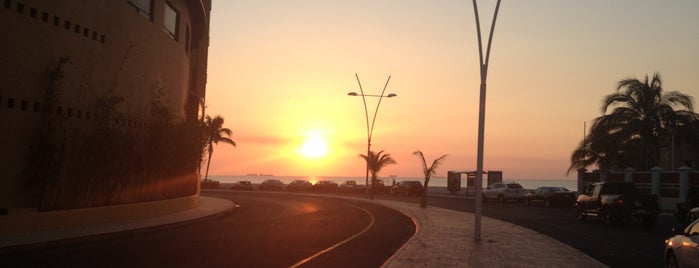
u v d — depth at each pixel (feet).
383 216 101.30
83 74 68.44
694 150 129.29
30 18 61.26
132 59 79.61
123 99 73.97
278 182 266.98
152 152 85.10
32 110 61.52
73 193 67.41
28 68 60.95
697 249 32.89
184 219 80.84
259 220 88.17
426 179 127.65
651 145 130.00
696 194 88.84
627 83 133.49
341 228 75.20
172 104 96.22
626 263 45.60
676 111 129.70
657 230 76.48
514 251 49.24
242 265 41.09
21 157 60.49
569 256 46.37
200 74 151.53
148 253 47.16
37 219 58.23
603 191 88.02
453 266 40.86
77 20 67.62
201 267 39.93
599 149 136.26
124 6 77.56
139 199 83.10
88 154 68.85
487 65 61.77
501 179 192.85
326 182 255.50
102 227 64.59
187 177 102.83
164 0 91.76
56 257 44.47
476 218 58.75
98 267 39.55
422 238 59.31
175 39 100.83
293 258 45.19
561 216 105.09
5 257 44.39
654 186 120.37
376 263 43.37
